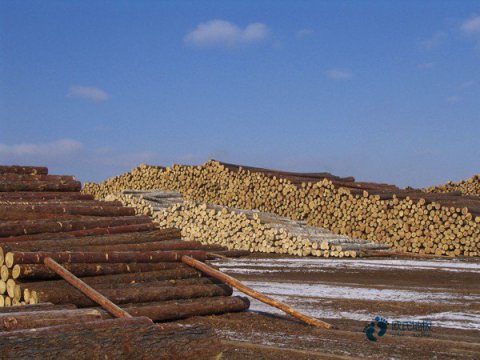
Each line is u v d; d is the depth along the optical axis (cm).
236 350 882
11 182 1506
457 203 2438
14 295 1023
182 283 1195
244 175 3066
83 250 1181
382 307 1230
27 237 1200
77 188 1611
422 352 867
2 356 660
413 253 2381
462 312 1173
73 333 714
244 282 1612
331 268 1898
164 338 775
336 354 857
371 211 2577
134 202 2784
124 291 1088
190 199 3256
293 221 2602
